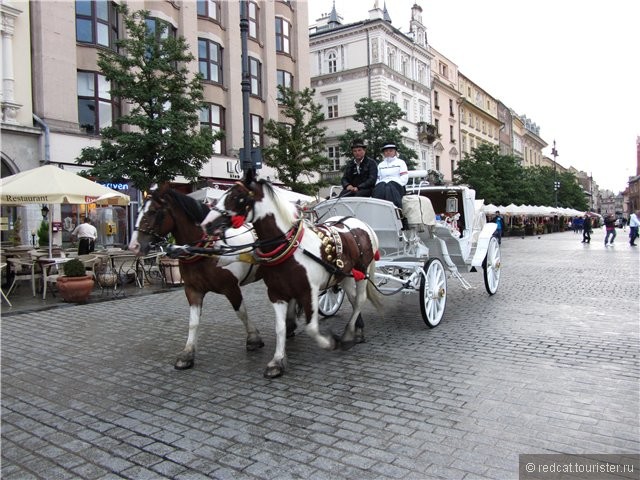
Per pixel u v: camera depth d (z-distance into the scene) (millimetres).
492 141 63156
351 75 37969
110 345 6664
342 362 5637
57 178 10477
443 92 48531
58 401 4676
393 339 6586
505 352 5844
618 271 13812
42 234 16281
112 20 19484
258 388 4871
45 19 17141
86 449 3693
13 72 16516
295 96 21578
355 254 5875
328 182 22719
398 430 3828
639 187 103250
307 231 5238
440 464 3301
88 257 10773
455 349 6027
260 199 4840
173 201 5332
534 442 3576
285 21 29562
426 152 44312
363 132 29391
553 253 21141
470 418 4008
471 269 9258
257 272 5824
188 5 22484
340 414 4172
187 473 3295
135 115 12852
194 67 22797
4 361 5992
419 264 6984
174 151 13016
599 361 5430
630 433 3693
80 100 18562
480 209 10203
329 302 8078
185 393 4797
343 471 3242
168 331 7422
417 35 43312
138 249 5133
